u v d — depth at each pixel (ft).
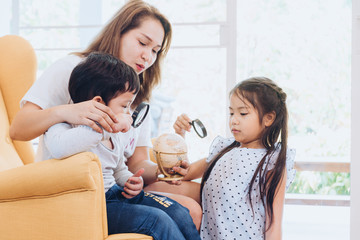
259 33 8.11
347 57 7.99
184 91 8.10
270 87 4.67
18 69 5.55
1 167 4.66
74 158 3.36
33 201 3.46
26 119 3.78
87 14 8.54
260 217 4.59
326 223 8.18
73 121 3.55
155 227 3.55
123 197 4.17
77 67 3.97
